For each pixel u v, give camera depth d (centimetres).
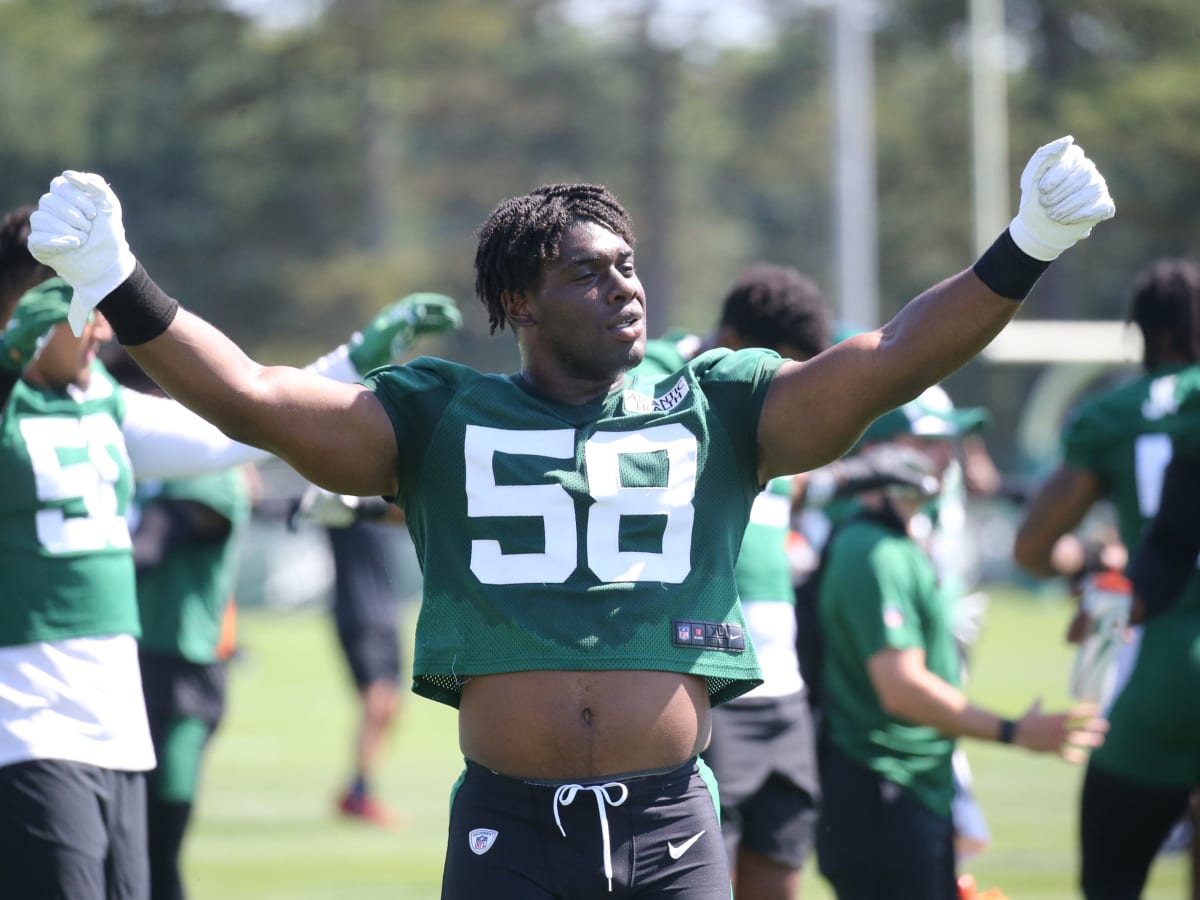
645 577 1275
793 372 1302
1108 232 15712
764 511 1984
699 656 1277
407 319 1836
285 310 16125
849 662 1934
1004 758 4350
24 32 17175
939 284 1261
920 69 17775
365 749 3516
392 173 17750
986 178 10256
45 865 1570
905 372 1253
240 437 1275
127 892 1645
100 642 1641
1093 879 2047
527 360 1332
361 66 16362
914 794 1919
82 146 17175
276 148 16425
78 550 1636
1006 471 13825
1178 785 1986
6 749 1586
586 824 1266
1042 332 6656
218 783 4028
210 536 2227
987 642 7681
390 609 3597
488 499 1282
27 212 1705
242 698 5994
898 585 1903
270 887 2800
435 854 3122
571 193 1324
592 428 1291
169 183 17038
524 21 18088
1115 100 15550
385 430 1297
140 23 16388
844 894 1942
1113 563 2294
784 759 1966
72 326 1253
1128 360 2477
